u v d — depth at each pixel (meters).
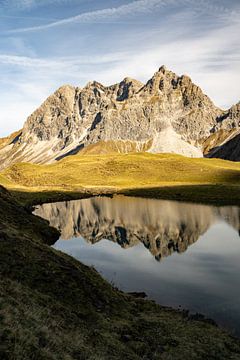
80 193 164.75
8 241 35.78
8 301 20.75
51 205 125.94
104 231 79.50
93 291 32.00
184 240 69.44
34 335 17.69
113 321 27.67
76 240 67.94
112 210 114.50
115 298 32.78
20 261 32.28
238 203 125.88
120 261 52.81
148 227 84.81
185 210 113.25
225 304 35.53
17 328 17.14
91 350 20.16
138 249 61.47
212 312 33.47
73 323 24.31
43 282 30.05
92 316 27.34
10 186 173.50
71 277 32.69
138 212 110.06
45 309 23.53
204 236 73.38
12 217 58.59
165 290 39.84
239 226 84.62
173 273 46.69
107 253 57.97
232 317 32.31
